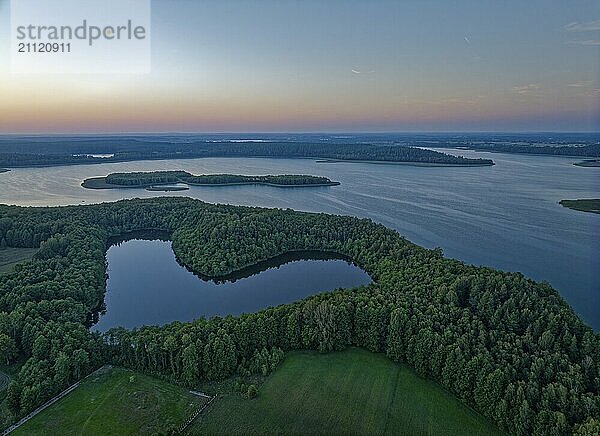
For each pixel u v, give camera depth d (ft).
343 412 262.88
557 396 243.19
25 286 389.80
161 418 257.75
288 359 317.01
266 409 265.34
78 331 316.60
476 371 268.21
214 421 255.50
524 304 323.57
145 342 301.43
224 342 298.97
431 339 294.87
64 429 249.96
